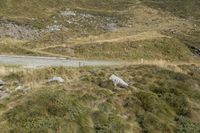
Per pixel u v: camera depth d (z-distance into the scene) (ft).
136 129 57.52
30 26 236.02
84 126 52.85
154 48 193.16
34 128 49.29
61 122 51.52
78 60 121.19
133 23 303.27
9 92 60.95
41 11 292.20
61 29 246.06
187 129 61.00
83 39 198.59
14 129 48.60
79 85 64.95
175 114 65.05
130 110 61.52
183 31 282.36
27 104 53.52
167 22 325.01
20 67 80.48
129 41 192.95
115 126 55.31
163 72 81.10
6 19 240.94
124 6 385.29
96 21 295.69
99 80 69.21
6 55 117.19
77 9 326.65
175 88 71.82
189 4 432.66
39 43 187.21
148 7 397.19
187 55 202.90
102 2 384.47
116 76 71.51
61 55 146.92
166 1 444.96
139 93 65.67
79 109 55.36
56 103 54.60
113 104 61.11
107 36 209.97
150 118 60.13
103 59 155.22
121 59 164.14
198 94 73.61
